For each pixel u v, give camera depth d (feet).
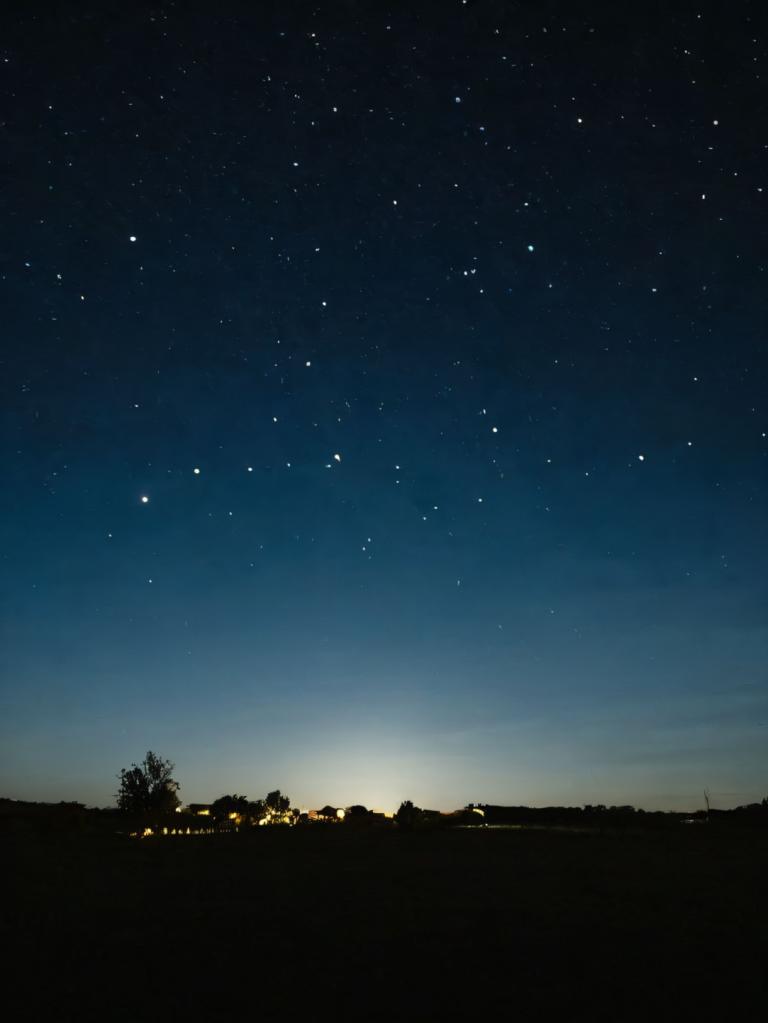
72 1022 17.69
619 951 23.43
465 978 20.84
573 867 44.16
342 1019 17.75
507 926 27.32
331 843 62.90
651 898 32.89
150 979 20.95
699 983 20.03
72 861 49.83
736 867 43.68
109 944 25.13
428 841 63.16
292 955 23.49
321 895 34.94
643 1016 17.66
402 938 25.64
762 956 22.57
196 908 31.78
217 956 23.41
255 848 58.95
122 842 64.08
